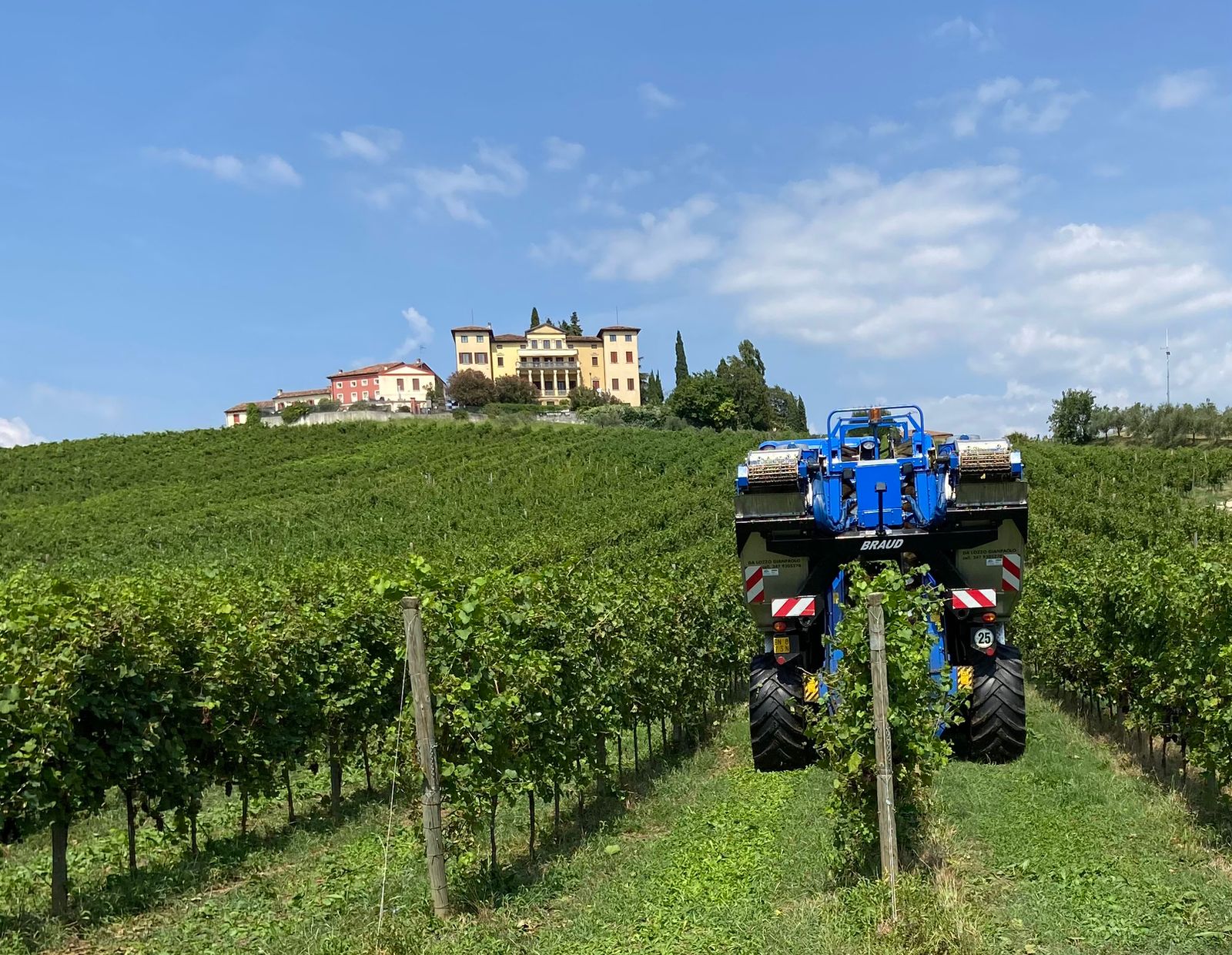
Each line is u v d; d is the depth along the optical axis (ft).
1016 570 27.43
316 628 32.14
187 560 117.08
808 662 29.17
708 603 45.68
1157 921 16.69
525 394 292.81
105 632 23.08
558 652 25.99
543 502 153.58
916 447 29.53
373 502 160.56
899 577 20.74
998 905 17.61
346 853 25.58
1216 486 129.49
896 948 15.60
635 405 307.17
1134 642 31.78
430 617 21.27
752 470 27.27
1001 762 28.32
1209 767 23.62
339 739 32.12
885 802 18.44
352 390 376.68
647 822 26.11
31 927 19.67
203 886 23.02
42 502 177.37
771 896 19.16
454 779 20.85
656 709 35.06
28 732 20.71
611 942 17.33
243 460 206.90
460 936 18.16
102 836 29.96
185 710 25.94
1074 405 214.90
